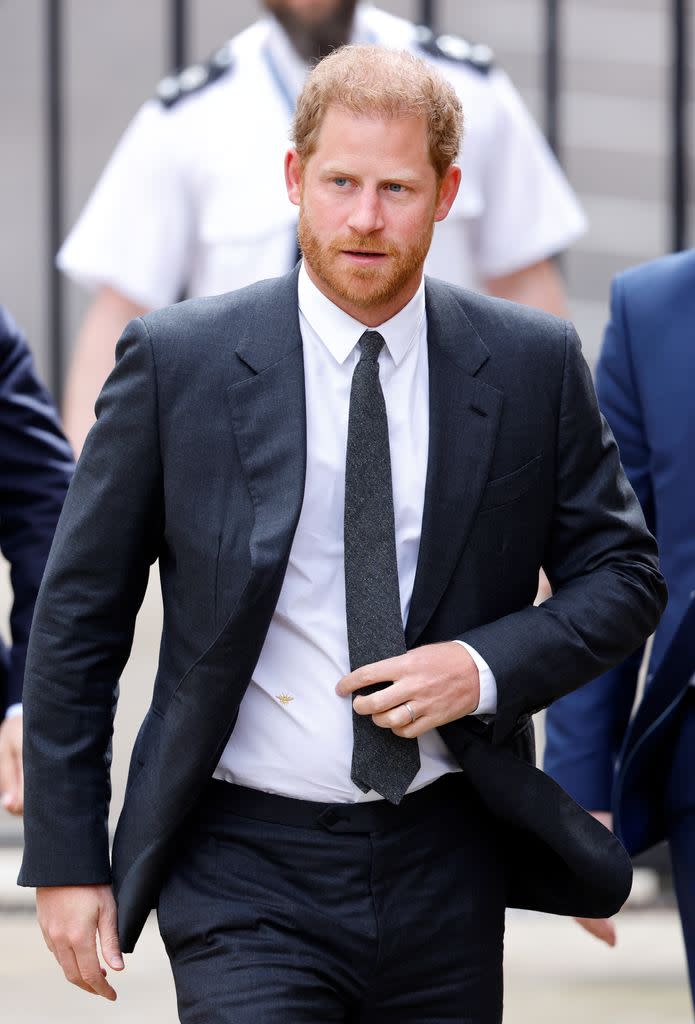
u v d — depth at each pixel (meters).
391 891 8.71
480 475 8.70
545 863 9.25
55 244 17.14
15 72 19.44
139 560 8.91
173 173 15.16
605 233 23.28
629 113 23.77
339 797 8.67
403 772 8.52
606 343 10.94
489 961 8.97
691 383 10.51
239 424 8.59
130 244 15.29
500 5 23.41
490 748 8.68
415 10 18.73
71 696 8.87
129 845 8.87
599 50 23.64
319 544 8.62
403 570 8.71
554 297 15.59
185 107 15.15
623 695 11.06
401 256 8.36
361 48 8.51
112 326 15.51
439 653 8.47
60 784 8.87
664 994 15.47
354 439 8.60
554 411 8.92
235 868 8.75
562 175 16.98
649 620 9.05
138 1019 14.66
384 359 8.74
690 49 17.42
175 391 8.66
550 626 8.69
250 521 8.52
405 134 8.28
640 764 10.55
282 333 8.73
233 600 8.48
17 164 19.47
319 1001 8.60
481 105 15.13
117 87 19.45
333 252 8.36
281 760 8.66
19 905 17.25
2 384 11.36
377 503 8.58
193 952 8.73
